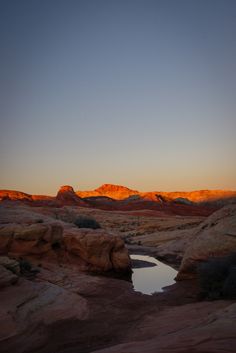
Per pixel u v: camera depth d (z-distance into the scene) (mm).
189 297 16031
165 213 84312
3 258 16094
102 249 22734
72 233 23625
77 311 12992
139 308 14227
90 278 19125
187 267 20438
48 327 11422
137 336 10453
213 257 18734
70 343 10258
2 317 11094
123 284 18703
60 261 22062
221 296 14820
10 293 13078
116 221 62406
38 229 20797
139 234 47625
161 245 34469
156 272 23672
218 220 22453
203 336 7855
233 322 8625
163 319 12008
